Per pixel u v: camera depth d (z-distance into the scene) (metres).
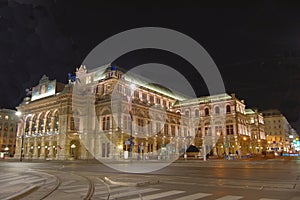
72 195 11.03
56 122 75.50
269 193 11.52
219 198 10.44
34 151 78.94
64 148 67.25
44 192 11.71
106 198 10.60
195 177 18.64
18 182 15.88
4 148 109.56
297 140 94.25
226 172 23.02
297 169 25.66
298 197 10.52
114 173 23.12
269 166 31.36
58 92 81.69
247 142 94.25
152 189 12.97
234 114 89.75
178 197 10.73
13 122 115.44
